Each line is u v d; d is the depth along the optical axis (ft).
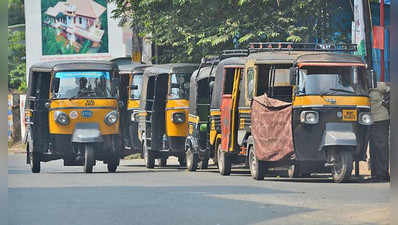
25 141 127.44
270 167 101.14
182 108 131.64
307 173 104.01
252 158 103.45
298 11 142.41
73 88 121.08
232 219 59.00
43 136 122.72
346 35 147.74
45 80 124.26
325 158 95.40
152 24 153.07
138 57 212.23
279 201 71.72
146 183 95.09
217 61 120.26
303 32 142.41
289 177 104.32
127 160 180.14
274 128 97.55
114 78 122.83
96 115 120.47
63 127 119.65
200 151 123.85
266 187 87.56
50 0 254.88
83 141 118.01
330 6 145.48
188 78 133.18
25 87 266.98
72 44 253.44
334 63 96.22
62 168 144.87
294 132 95.55
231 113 108.99
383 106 96.99
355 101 95.20
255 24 141.59
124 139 156.25
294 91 95.91
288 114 95.91
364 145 96.22
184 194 79.05
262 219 58.90
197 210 64.90
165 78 134.92
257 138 100.37
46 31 255.50
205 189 85.10
